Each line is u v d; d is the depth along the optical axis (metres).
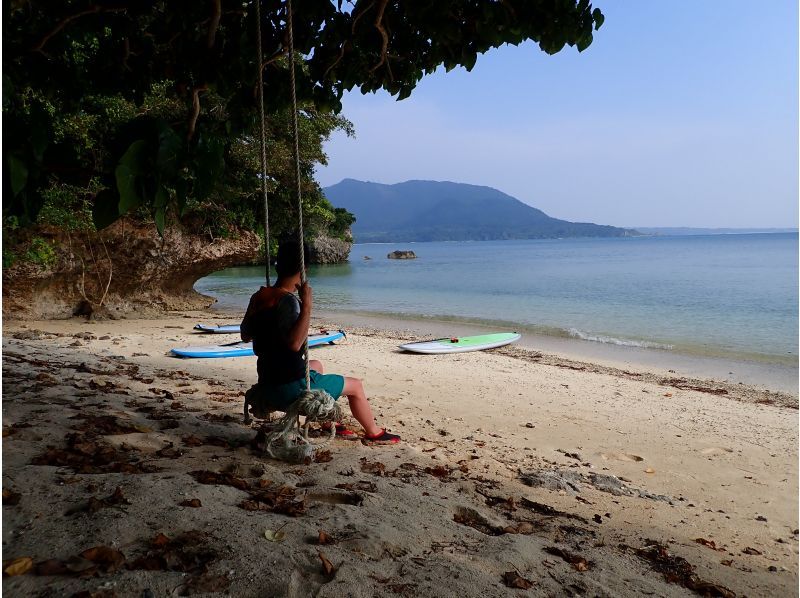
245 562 2.73
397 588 2.73
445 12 5.05
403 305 29.12
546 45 5.28
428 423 7.80
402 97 6.20
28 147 2.48
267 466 4.38
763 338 18.47
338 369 12.34
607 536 4.41
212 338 15.97
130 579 2.46
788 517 5.61
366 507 3.81
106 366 9.52
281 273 4.65
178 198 2.74
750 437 8.54
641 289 36.03
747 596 3.70
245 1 5.18
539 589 3.03
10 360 8.53
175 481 3.71
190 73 5.56
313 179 26.56
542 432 8.02
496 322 22.56
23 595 2.28
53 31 4.43
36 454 4.08
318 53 5.77
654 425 8.90
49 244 17.31
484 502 4.65
